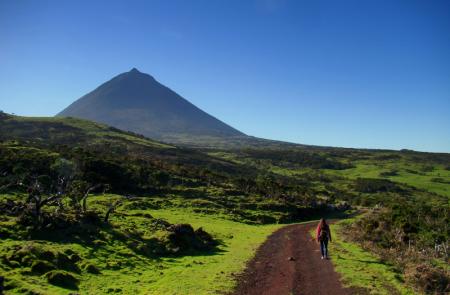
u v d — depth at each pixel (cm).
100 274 1986
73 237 2491
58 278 1727
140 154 13300
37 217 2562
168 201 6197
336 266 2302
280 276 2100
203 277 2047
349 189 15725
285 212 7088
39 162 6109
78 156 7200
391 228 4131
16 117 19712
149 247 2689
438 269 2123
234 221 5766
